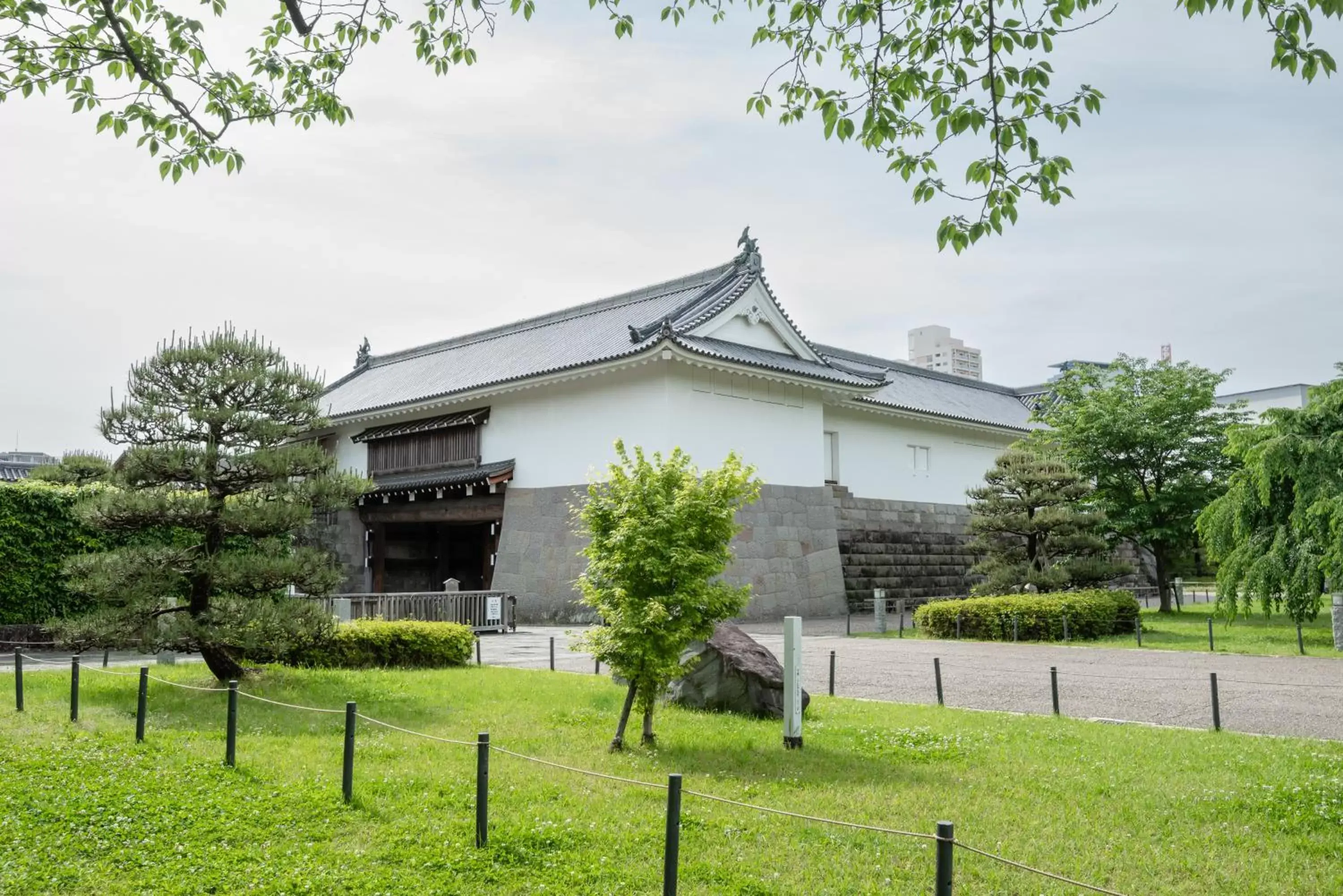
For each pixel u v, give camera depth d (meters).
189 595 13.23
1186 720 11.61
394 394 36.34
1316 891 5.85
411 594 22.61
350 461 36.56
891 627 25.83
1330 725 11.10
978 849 6.61
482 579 36.28
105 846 6.68
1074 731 10.58
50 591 19.34
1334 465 19.83
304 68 9.55
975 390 47.62
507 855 6.51
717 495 10.04
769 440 28.66
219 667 13.25
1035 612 21.47
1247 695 13.20
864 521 33.16
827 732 10.58
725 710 11.94
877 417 34.81
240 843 6.79
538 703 12.28
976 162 7.85
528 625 27.00
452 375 35.28
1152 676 15.24
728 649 12.20
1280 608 20.80
